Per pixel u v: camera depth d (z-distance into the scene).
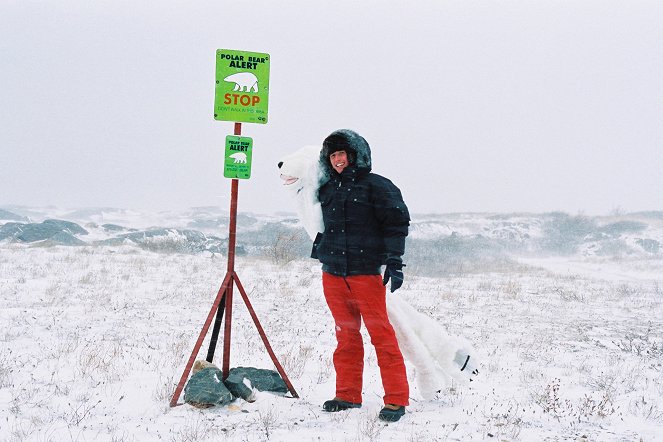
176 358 6.56
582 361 7.82
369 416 4.55
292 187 4.75
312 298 13.38
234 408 4.64
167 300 12.15
